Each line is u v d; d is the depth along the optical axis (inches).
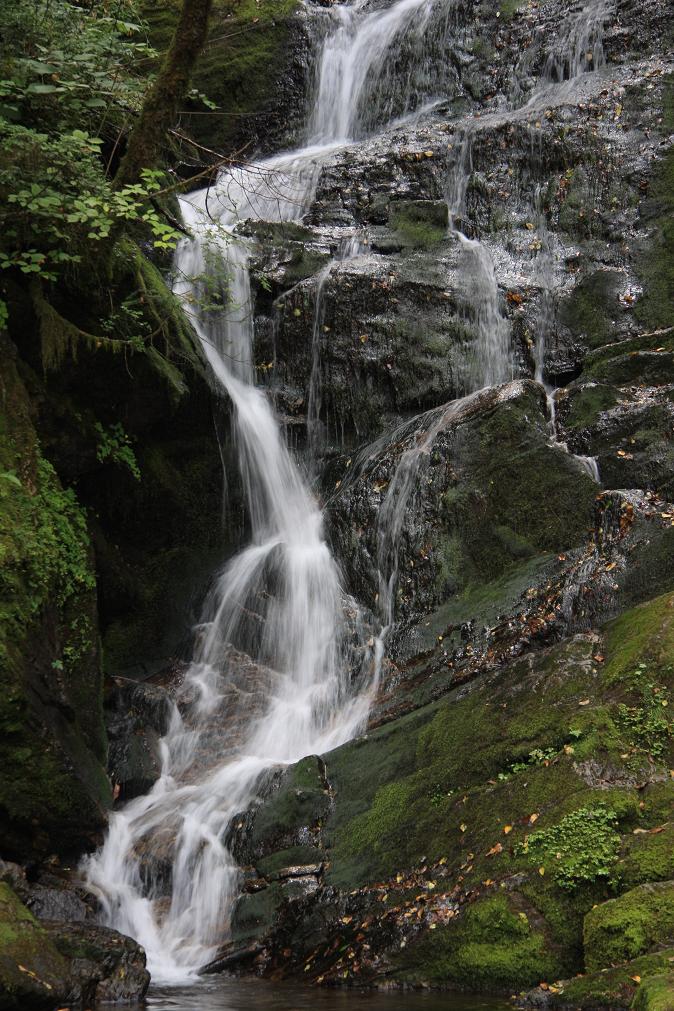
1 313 317.7
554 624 308.5
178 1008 210.4
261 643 393.4
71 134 347.6
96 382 350.0
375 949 233.5
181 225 455.5
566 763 240.4
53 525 304.5
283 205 533.3
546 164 502.9
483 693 285.0
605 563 312.0
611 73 538.3
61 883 283.3
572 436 393.4
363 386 448.8
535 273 481.1
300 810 288.4
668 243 468.4
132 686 374.9
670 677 249.9
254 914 263.3
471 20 604.7
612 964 196.9
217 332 456.4
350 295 453.4
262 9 650.2
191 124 615.5
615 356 433.4
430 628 352.2
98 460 359.3
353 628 375.9
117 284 354.0
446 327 451.8
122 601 394.9
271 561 406.0
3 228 320.8
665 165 485.4
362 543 391.9
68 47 344.8
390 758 290.5
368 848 264.5
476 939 218.8
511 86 581.6
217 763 344.8
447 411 400.5
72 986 212.1
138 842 302.7
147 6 621.6
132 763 338.6
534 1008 197.2
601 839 219.5
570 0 582.9
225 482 426.6
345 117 630.5
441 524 373.4
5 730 267.6
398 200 513.7
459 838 245.4
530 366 458.0
